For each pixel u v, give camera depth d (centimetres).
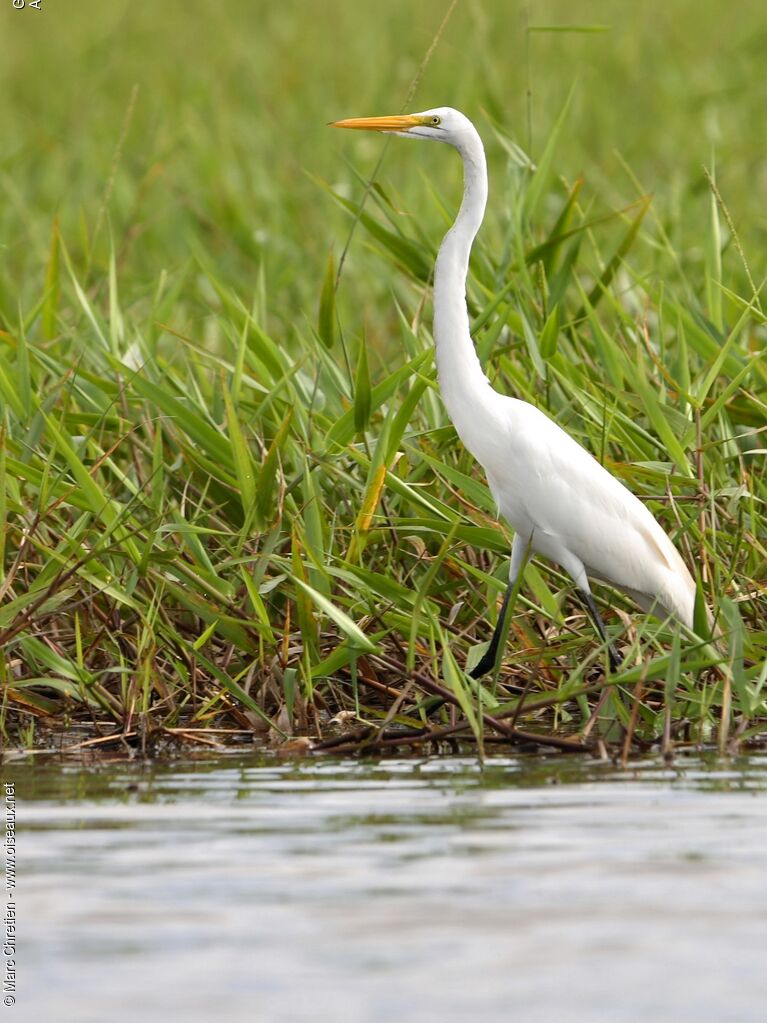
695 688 1091
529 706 1027
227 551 1169
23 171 2516
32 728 1068
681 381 1266
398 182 2334
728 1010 563
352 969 601
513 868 725
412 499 1088
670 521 1255
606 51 3055
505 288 1244
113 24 3281
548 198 1995
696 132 2616
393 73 2705
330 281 1291
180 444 1188
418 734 1040
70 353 1495
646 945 625
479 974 595
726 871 719
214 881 708
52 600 1063
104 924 654
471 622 1186
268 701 1113
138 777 944
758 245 2009
